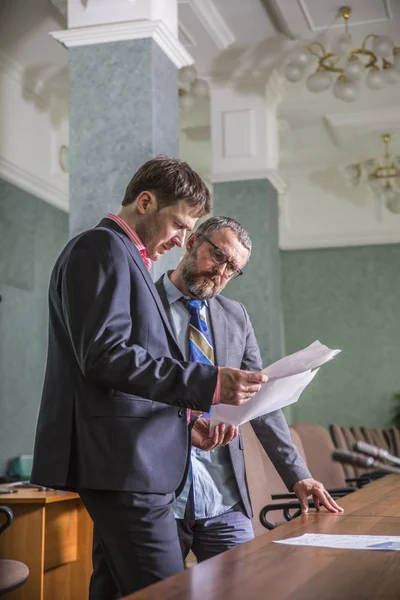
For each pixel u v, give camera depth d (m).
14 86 6.98
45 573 4.16
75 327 1.90
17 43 6.57
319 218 11.33
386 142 9.71
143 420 1.96
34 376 7.31
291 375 2.02
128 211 2.14
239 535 2.49
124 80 4.32
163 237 2.11
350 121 9.09
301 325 11.47
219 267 2.41
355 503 2.55
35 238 7.38
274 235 7.50
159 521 1.95
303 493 2.42
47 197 7.54
